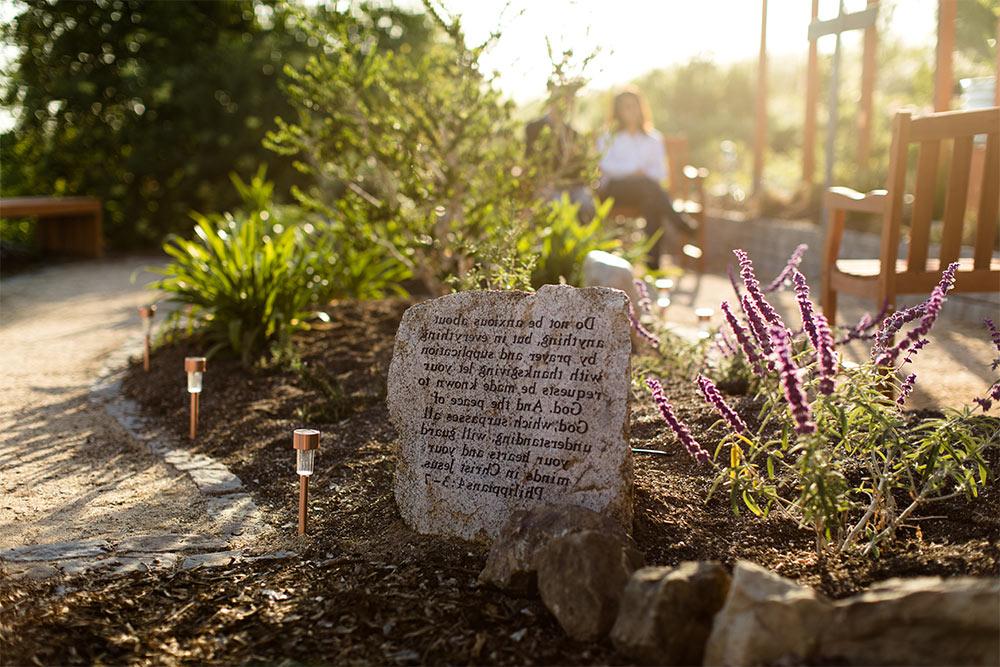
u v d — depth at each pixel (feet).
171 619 9.27
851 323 21.98
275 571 10.38
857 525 9.78
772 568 9.70
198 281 21.50
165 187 44.80
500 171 22.34
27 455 15.15
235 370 19.36
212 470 14.10
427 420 11.30
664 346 18.19
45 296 30.81
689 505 11.31
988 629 6.63
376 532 11.42
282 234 26.25
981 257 16.14
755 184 41.04
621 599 8.40
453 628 8.91
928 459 10.52
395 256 23.82
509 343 10.97
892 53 52.42
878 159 40.37
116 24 43.83
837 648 7.02
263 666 8.39
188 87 43.09
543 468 10.63
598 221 23.27
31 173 44.78
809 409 8.87
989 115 15.20
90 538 11.62
